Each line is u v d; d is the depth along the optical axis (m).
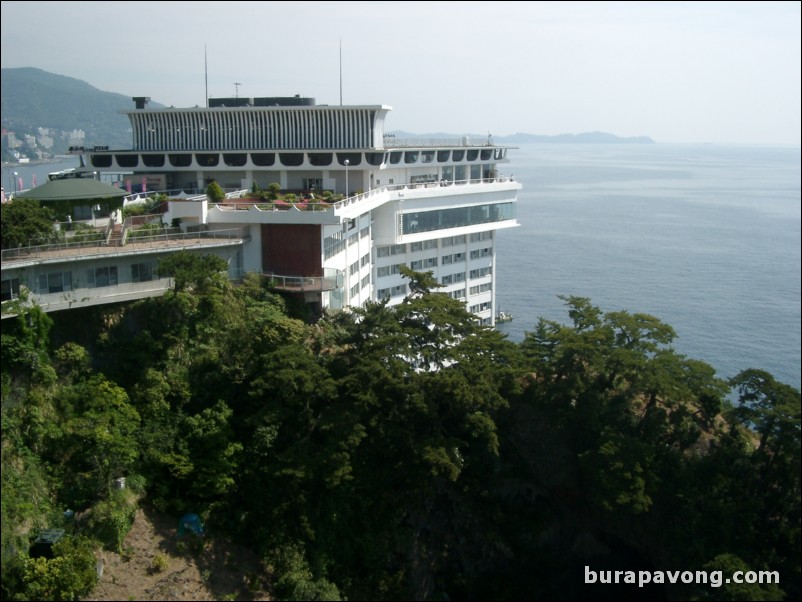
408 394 69.62
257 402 71.19
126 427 64.75
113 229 77.56
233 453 67.94
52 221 73.19
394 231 103.31
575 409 77.06
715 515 70.88
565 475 78.12
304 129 103.69
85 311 69.44
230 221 83.19
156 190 105.81
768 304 164.38
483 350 74.62
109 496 61.72
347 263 93.00
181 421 68.44
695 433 77.44
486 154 121.19
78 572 56.72
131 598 58.16
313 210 83.44
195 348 73.00
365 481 71.69
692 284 182.25
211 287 75.38
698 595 65.56
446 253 115.19
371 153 100.12
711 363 127.50
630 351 76.00
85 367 67.31
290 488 68.12
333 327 81.31
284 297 83.12
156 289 73.38
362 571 69.69
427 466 71.00
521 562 76.12
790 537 69.38
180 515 64.94
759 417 74.00
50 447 62.06
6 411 60.78
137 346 70.50
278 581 64.50
